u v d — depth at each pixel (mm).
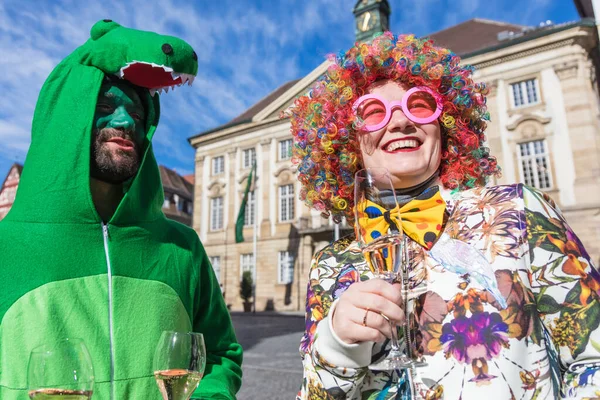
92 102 1901
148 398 1809
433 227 1352
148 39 1920
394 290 1076
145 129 2127
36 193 1878
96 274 1856
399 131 1506
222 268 29109
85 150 1882
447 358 1169
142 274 1954
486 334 1147
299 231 26047
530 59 21516
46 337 1706
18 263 1789
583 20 20250
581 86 20359
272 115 28859
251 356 9984
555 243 1210
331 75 1743
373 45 1682
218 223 30188
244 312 26281
